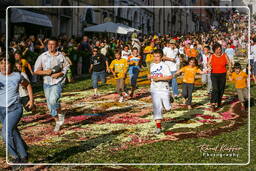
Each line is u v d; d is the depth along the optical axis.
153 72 6.89
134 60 11.36
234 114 8.88
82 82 15.64
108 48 19.80
